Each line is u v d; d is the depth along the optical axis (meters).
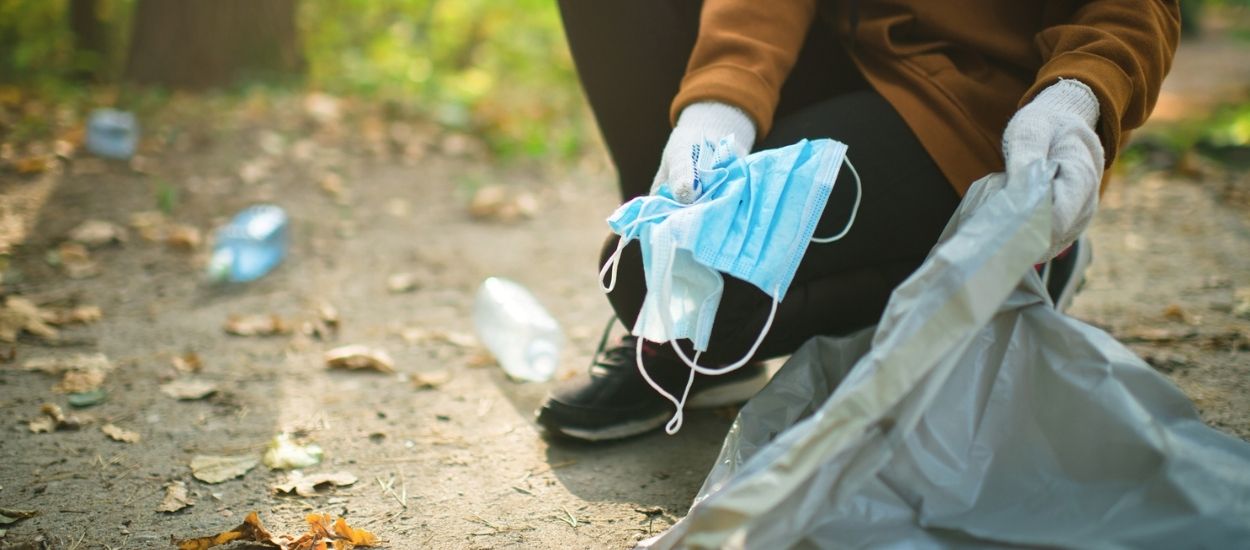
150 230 3.26
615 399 1.85
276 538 1.55
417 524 1.62
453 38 9.02
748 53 1.57
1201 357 2.23
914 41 1.60
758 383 2.06
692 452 1.87
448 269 3.10
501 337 2.32
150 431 1.97
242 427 2.00
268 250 3.04
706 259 1.30
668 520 1.63
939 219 1.52
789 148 1.40
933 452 1.26
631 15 1.77
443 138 4.80
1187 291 2.76
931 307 1.13
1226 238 3.30
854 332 1.56
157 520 1.63
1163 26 1.48
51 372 2.24
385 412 2.08
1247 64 10.56
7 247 3.04
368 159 4.29
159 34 5.69
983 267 1.14
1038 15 1.58
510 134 4.97
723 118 1.52
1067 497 1.23
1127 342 2.35
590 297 2.87
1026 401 1.29
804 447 1.06
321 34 7.93
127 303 2.71
